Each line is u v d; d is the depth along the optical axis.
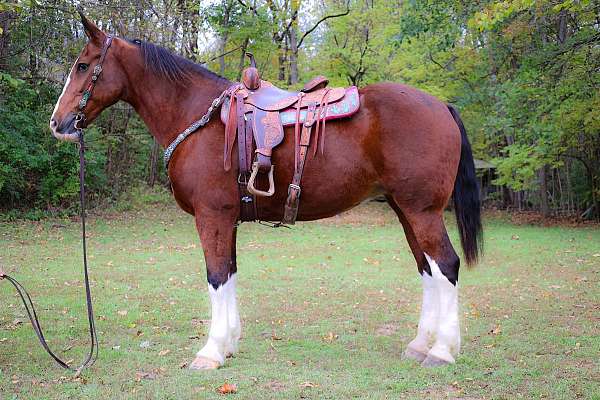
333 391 3.11
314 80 3.69
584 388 3.12
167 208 16.36
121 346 4.11
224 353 3.62
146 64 3.73
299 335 4.47
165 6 13.98
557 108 12.71
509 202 20.86
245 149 3.46
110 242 10.75
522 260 8.66
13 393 3.11
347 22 18.16
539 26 13.55
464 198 3.66
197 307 5.50
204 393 3.08
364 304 5.68
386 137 3.40
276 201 3.58
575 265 8.09
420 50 17.03
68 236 11.41
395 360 3.72
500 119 13.85
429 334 3.72
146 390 3.14
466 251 3.64
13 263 8.20
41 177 14.84
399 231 13.23
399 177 3.40
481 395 3.06
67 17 12.57
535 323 4.73
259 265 8.35
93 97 3.71
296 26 19.14
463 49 16.27
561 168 17.83
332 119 3.45
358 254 9.59
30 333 4.45
